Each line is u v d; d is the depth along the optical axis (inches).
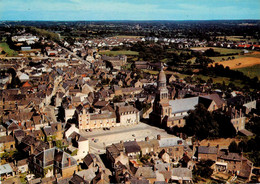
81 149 5344.5
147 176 4397.1
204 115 6515.8
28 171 4808.1
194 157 5393.7
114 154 4955.7
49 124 6304.1
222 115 6604.3
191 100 7554.1
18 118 6387.8
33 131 5787.4
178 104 7283.5
